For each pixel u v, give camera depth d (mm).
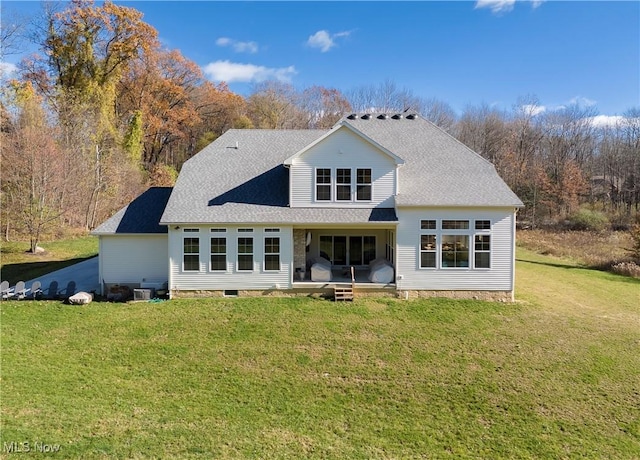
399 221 18609
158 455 8055
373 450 8688
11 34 35406
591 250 37875
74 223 37375
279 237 18781
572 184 55188
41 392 10352
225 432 9047
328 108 66125
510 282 18750
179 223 18172
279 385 11391
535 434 9492
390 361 12992
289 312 16859
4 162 30500
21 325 15211
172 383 11281
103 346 13555
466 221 18656
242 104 61969
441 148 22094
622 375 12352
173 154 60062
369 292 18906
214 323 15695
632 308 20109
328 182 19266
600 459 8680
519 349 14016
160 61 51969
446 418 10062
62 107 37844
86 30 43719
